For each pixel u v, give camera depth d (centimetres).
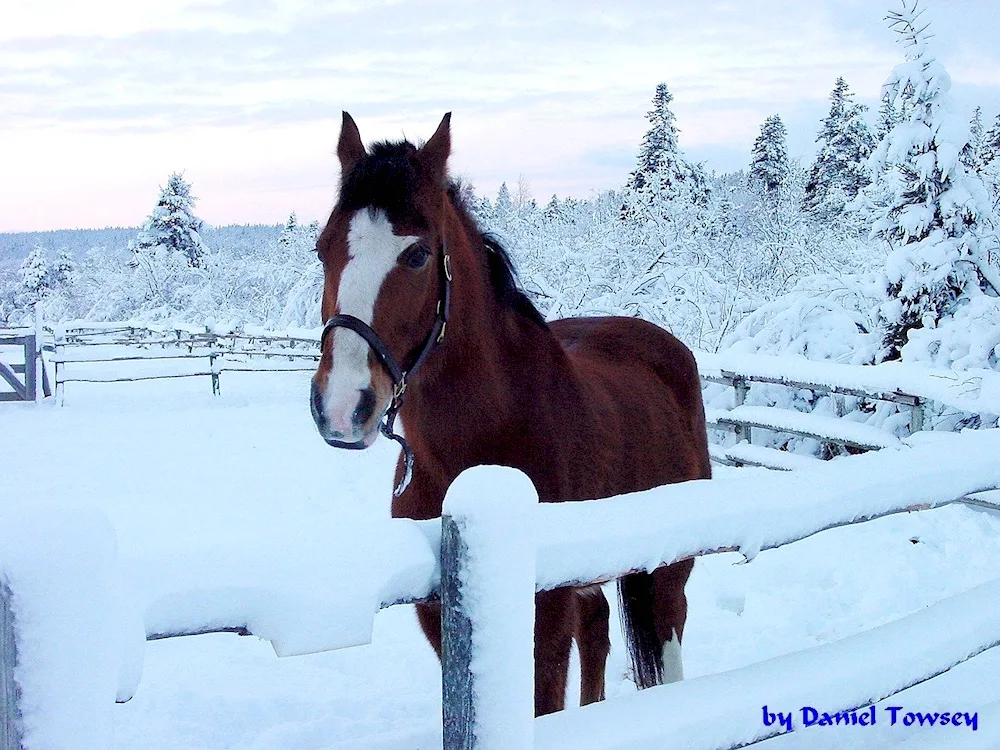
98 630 90
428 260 200
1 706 89
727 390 777
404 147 213
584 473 236
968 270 692
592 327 351
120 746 294
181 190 3134
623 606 293
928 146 718
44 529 89
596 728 136
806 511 162
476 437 218
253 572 105
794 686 159
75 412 1174
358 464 805
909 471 184
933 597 404
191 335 1664
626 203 1284
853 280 795
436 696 335
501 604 117
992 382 516
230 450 885
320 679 356
